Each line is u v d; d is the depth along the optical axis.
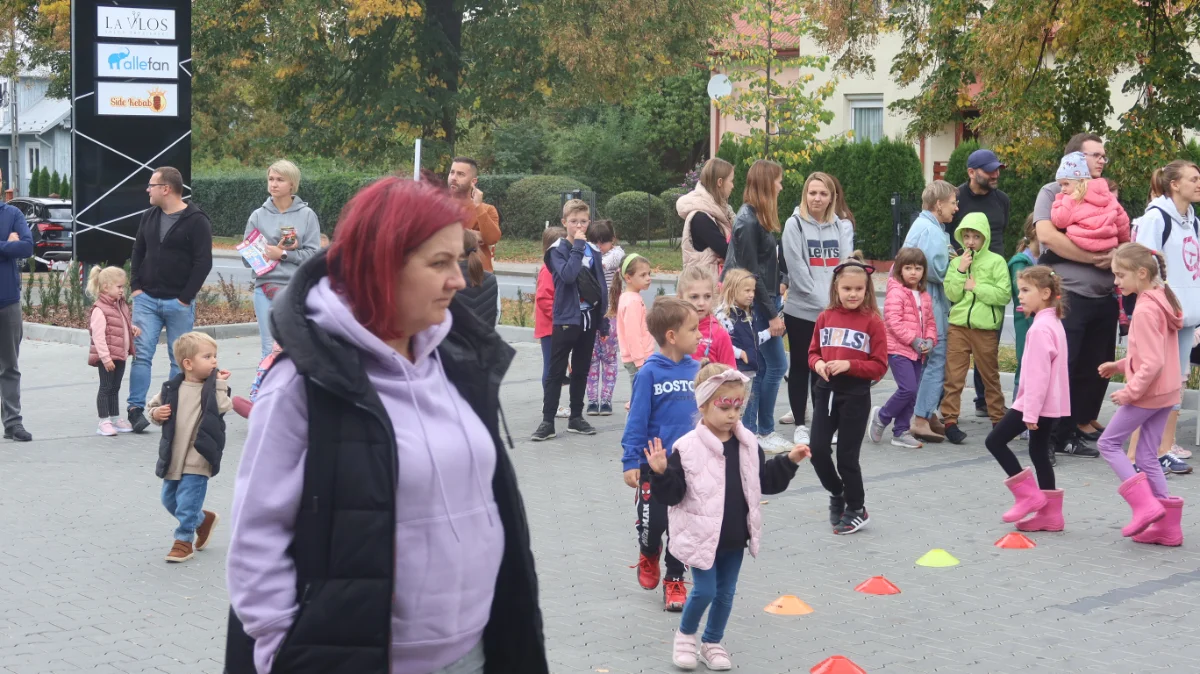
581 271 10.18
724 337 7.76
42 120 58.91
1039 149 15.70
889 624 5.80
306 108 33.34
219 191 45.69
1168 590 6.29
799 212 9.81
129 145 18.95
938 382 9.93
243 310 19.20
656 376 6.10
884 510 7.94
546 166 47.69
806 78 25.19
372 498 2.55
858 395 7.29
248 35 31.69
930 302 9.74
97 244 18.94
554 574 6.63
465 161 10.05
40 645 5.54
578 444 10.07
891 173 28.52
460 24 32.03
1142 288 7.18
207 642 5.59
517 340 16.48
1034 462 7.46
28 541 7.32
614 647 5.52
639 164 45.25
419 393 2.69
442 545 2.68
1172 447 8.99
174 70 19.02
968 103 19.55
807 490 8.52
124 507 8.15
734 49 25.61
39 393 12.96
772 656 5.39
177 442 6.87
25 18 37.53
